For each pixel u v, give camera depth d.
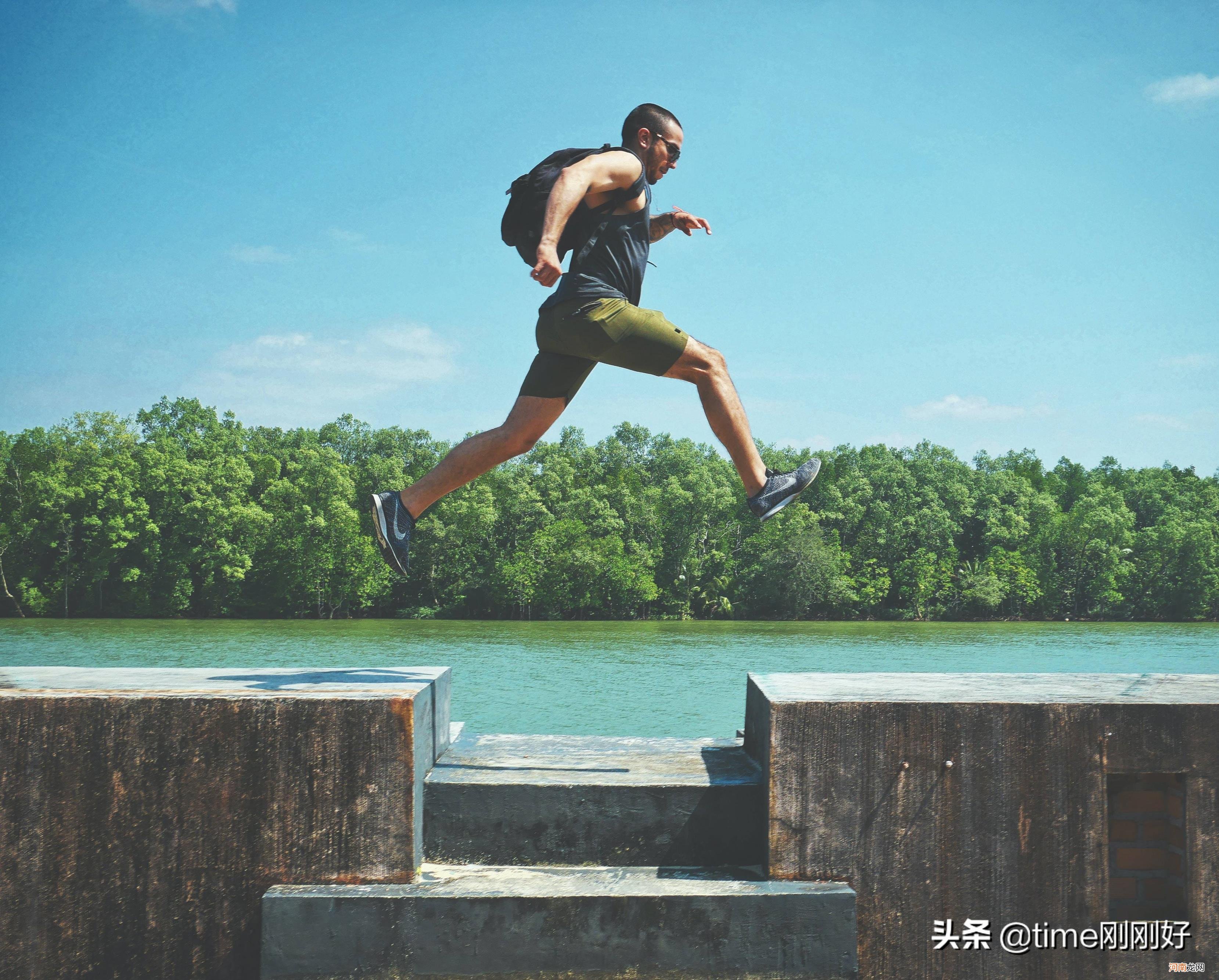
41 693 2.65
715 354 3.02
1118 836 2.85
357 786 2.58
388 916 2.44
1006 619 105.31
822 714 2.63
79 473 91.81
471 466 3.08
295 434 124.62
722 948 2.46
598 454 130.88
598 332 2.88
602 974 2.45
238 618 92.25
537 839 2.77
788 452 125.94
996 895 2.61
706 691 32.09
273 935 2.44
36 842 2.58
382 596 96.06
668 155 3.14
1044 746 2.64
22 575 88.06
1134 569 107.19
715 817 2.77
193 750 2.59
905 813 2.61
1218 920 2.63
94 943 2.57
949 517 112.75
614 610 98.31
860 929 2.59
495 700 29.53
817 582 99.44
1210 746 2.67
